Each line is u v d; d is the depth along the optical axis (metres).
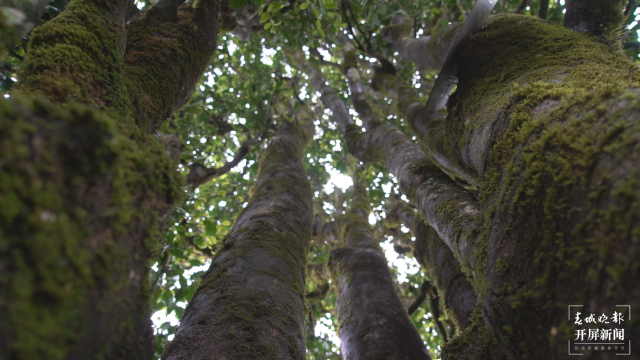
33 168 0.62
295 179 3.65
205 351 1.59
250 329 1.72
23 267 0.57
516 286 1.09
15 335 0.54
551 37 1.88
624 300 0.71
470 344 1.57
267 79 6.48
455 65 2.31
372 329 2.92
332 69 8.16
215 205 6.45
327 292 5.97
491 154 1.47
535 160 1.10
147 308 0.93
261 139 6.16
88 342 0.69
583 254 0.84
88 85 1.27
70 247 0.65
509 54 1.93
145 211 0.91
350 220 5.26
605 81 1.23
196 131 5.97
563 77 1.47
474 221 1.78
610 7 2.15
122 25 1.62
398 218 5.51
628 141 0.82
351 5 5.26
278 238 2.54
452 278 3.16
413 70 7.12
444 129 2.45
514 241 1.14
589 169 0.89
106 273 0.73
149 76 1.70
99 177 0.74
